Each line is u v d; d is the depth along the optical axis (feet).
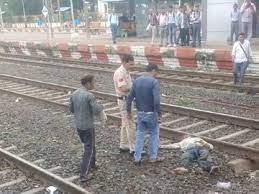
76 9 224.74
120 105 30.50
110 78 60.90
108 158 30.37
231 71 58.13
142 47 70.54
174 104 44.47
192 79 56.75
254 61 56.49
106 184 26.30
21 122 41.45
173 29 81.97
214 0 84.33
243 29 74.28
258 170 27.91
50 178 26.63
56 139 35.47
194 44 77.77
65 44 87.61
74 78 63.16
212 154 30.09
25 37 152.76
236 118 35.88
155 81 27.94
